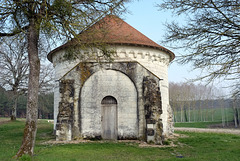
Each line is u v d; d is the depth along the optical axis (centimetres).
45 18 1005
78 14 1105
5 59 3316
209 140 1752
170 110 2038
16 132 2355
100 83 1686
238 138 1931
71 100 1645
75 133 1627
